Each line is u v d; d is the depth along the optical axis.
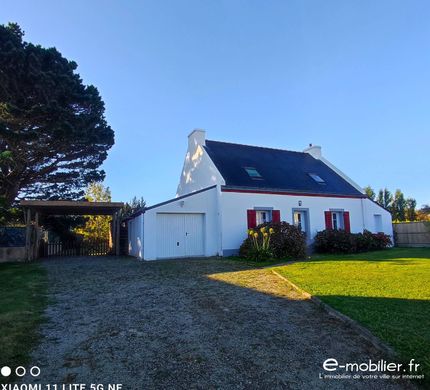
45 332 4.55
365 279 7.53
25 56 15.21
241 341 4.26
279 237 13.11
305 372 3.47
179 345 4.12
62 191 20.08
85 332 4.56
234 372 3.45
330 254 15.16
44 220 19.39
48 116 15.49
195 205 14.59
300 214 17.20
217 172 15.52
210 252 14.69
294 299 6.25
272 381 3.28
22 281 8.47
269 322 4.98
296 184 17.33
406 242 20.33
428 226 19.14
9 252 15.01
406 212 34.50
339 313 5.12
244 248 13.43
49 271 10.34
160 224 13.87
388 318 4.75
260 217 15.95
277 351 3.96
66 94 16.88
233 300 6.23
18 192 18.16
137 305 5.94
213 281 8.05
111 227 19.38
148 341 4.25
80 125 16.97
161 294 6.75
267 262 11.84
